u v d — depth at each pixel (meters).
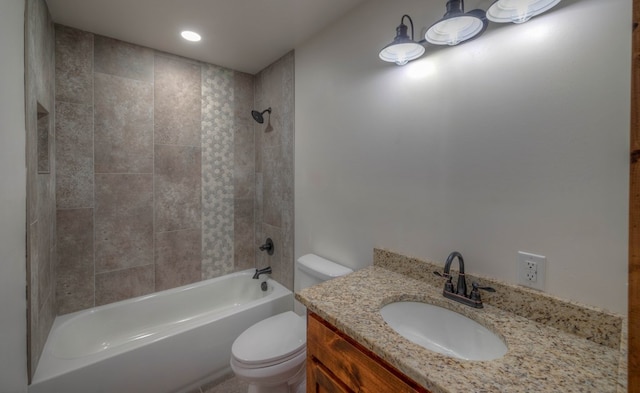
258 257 2.69
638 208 0.45
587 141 0.84
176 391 1.72
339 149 1.76
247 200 2.68
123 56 2.01
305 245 2.10
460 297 1.07
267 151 2.51
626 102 0.78
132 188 2.09
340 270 1.66
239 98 2.59
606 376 0.67
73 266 1.89
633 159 0.46
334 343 0.98
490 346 0.92
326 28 1.83
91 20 1.75
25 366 1.22
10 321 1.07
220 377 1.89
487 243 1.08
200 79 2.36
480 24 1.01
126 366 1.53
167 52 2.19
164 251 2.25
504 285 1.01
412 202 1.34
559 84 0.89
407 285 1.23
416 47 1.20
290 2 1.57
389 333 0.86
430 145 1.25
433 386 0.66
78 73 1.85
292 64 2.15
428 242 1.28
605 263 0.82
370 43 1.53
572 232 0.88
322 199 1.91
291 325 1.69
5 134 0.99
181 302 2.30
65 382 1.36
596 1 0.82
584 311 0.84
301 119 2.09
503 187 1.03
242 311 1.99
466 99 1.12
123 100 2.03
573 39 0.86
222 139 2.51
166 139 2.22
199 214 2.41
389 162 1.44
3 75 0.98
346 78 1.69
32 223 1.27
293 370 1.45
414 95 1.31
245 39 1.99
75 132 1.86
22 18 1.15
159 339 1.64
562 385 0.64
